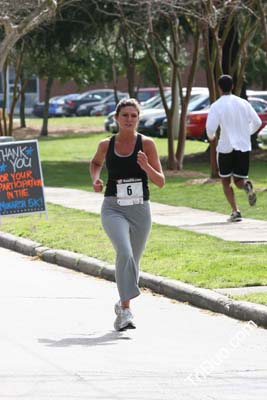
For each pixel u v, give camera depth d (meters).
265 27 46.72
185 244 28.66
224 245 28.39
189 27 61.88
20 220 35.91
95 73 98.50
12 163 35.41
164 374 16.30
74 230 32.66
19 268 28.02
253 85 117.50
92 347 18.30
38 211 35.66
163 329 19.84
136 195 19.89
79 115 129.00
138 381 15.84
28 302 22.81
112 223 19.78
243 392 15.23
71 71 92.06
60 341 18.81
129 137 19.89
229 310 20.91
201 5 49.50
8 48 42.78
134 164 19.81
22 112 105.25
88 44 67.12
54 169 60.38
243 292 21.83
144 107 90.06
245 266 24.70
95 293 23.98
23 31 42.66
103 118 117.81
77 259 27.45
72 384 15.65
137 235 20.09
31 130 102.38
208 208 38.22
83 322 20.61
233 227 32.66
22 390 15.30
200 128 80.00
